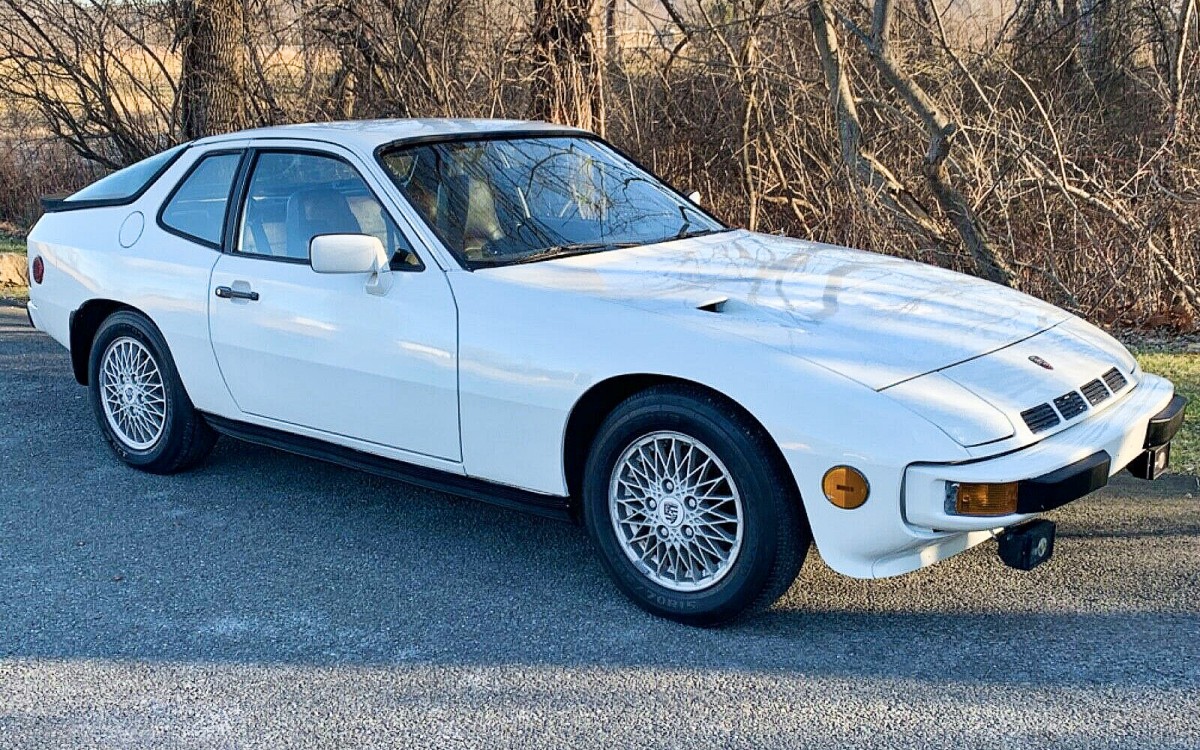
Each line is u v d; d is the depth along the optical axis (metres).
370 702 3.47
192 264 5.16
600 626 3.94
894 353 3.71
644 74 10.80
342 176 4.75
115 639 3.93
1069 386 3.76
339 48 11.11
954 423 3.42
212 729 3.35
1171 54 9.59
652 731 3.26
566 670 3.63
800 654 3.68
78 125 13.03
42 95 12.72
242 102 11.52
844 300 4.13
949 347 3.79
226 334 4.99
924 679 3.50
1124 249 8.43
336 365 4.59
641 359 3.78
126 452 5.69
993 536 3.66
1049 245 8.60
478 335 4.14
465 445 4.27
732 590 3.74
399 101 10.73
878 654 3.67
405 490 5.39
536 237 4.65
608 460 3.97
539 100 10.13
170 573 4.48
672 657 3.70
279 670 3.69
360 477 5.59
